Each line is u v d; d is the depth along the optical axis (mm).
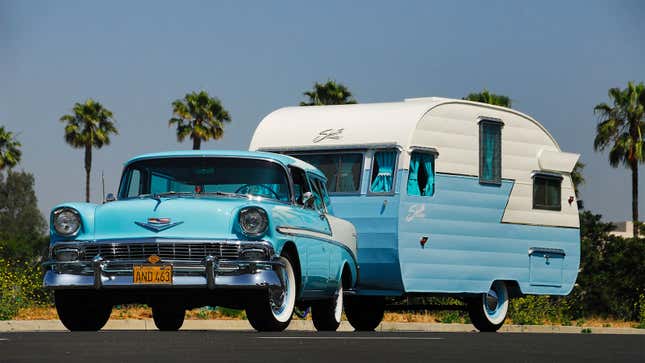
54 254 17922
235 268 17328
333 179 24234
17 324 23922
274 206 18266
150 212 17656
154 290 17750
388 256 23578
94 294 18219
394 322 32531
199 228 17484
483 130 25656
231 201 18094
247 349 12469
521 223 26641
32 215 144000
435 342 14781
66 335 15695
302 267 18828
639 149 76000
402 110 24297
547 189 27500
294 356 11438
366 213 23766
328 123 24703
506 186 26281
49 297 29938
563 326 33812
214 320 26922
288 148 24641
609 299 51781
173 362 10516
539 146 27312
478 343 14867
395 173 23656
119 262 17484
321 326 21234
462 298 26141
